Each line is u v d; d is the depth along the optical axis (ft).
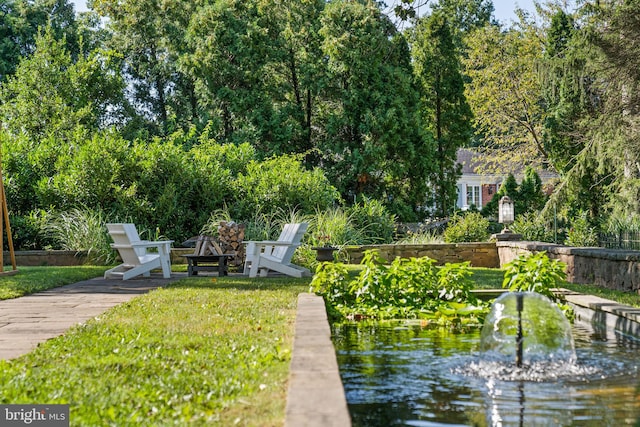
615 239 63.72
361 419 12.56
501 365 16.88
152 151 60.95
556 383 15.14
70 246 54.60
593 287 34.04
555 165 89.45
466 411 13.01
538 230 76.18
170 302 27.22
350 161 92.68
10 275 40.16
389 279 29.32
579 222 71.61
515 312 17.42
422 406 13.38
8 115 86.38
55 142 64.75
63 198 58.34
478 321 25.67
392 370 16.52
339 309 27.78
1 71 121.29
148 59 107.65
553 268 28.66
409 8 38.37
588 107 73.92
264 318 22.41
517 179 133.08
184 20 101.24
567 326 17.42
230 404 12.23
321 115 99.25
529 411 12.99
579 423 12.26
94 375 14.49
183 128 103.24
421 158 96.17
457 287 29.68
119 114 99.50
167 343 18.02
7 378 14.10
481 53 120.57
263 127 93.30
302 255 51.24
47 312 25.63
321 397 10.72
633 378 15.49
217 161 65.26
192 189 61.00
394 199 98.37
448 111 103.65
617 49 59.57
